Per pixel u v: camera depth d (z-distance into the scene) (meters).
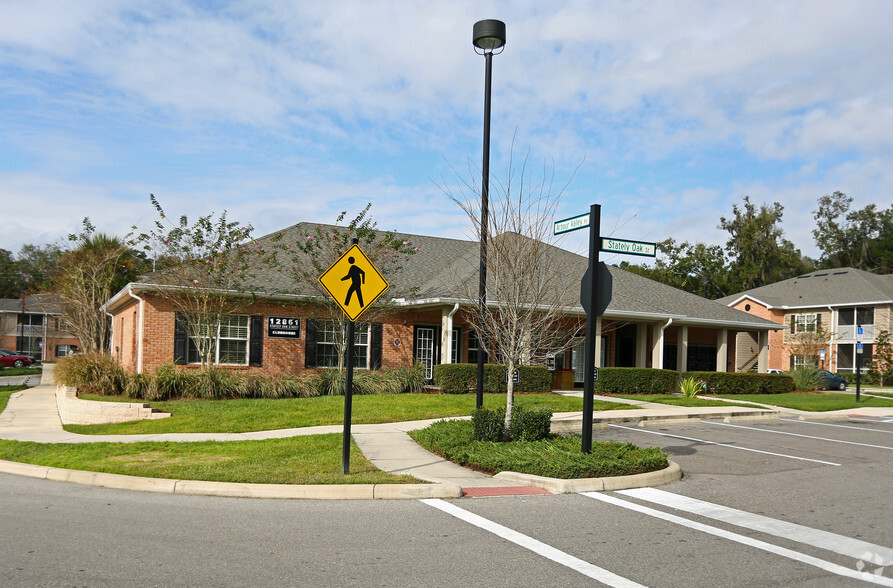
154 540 6.09
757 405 20.64
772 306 48.88
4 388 25.58
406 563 5.56
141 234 18.22
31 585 4.88
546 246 12.03
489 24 11.25
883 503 8.18
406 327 21.91
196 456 9.95
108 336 31.31
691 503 8.01
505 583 5.12
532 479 8.77
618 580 5.23
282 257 21.39
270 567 5.39
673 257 60.34
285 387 17.81
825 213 74.12
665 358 29.20
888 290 45.38
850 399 25.36
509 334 11.24
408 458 10.22
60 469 8.98
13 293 83.75
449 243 27.23
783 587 5.14
